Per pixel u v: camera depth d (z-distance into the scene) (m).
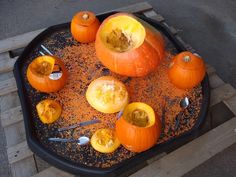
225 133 0.89
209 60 1.25
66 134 0.81
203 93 0.88
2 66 1.03
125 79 0.91
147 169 0.82
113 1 1.49
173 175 0.81
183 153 0.84
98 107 0.81
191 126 0.82
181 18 1.42
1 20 1.40
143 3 1.27
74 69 0.94
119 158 0.76
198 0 1.50
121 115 0.73
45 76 0.82
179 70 0.82
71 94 0.88
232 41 1.33
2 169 0.95
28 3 1.47
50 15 1.43
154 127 0.71
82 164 0.74
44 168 0.83
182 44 1.03
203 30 1.37
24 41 1.11
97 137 0.77
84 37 0.96
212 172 0.93
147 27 0.85
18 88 0.87
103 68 0.94
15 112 0.91
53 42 1.01
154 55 0.82
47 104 0.81
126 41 0.85
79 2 1.49
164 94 0.88
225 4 1.48
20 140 0.86
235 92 0.98
